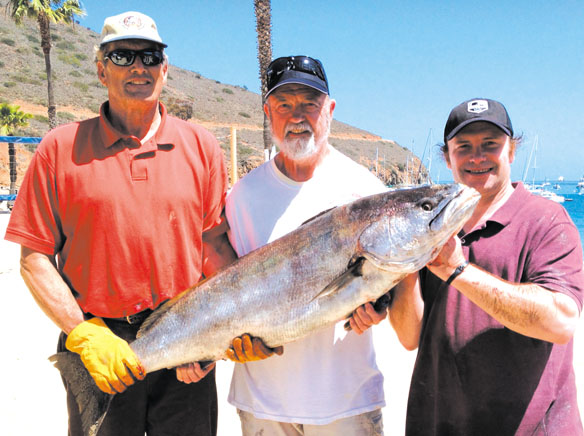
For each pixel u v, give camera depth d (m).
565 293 2.46
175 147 3.18
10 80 65.69
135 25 3.05
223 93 100.69
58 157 3.05
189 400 3.28
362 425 3.12
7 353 6.48
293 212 3.24
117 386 2.94
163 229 3.10
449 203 2.57
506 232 2.72
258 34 16.20
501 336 2.64
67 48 85.31
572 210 55.56
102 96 71.38
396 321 3.10
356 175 3.34
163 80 3.24
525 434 2.58
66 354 3.03
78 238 3.07
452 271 2.53
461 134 2.85
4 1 91.62
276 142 3.26
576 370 5.49
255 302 2.92
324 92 3.13
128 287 3.07
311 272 2.84
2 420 4.79
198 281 3.28
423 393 2.88
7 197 24.67
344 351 3.11
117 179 3.05
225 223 3.43
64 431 4.59
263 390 3.14
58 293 3.04
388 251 2.67
